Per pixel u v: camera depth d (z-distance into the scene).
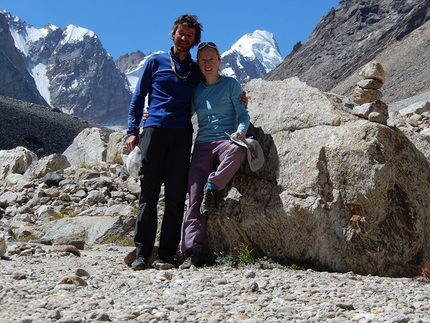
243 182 3.88
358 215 3.52
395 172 3.64
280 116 3.99
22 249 4.10
